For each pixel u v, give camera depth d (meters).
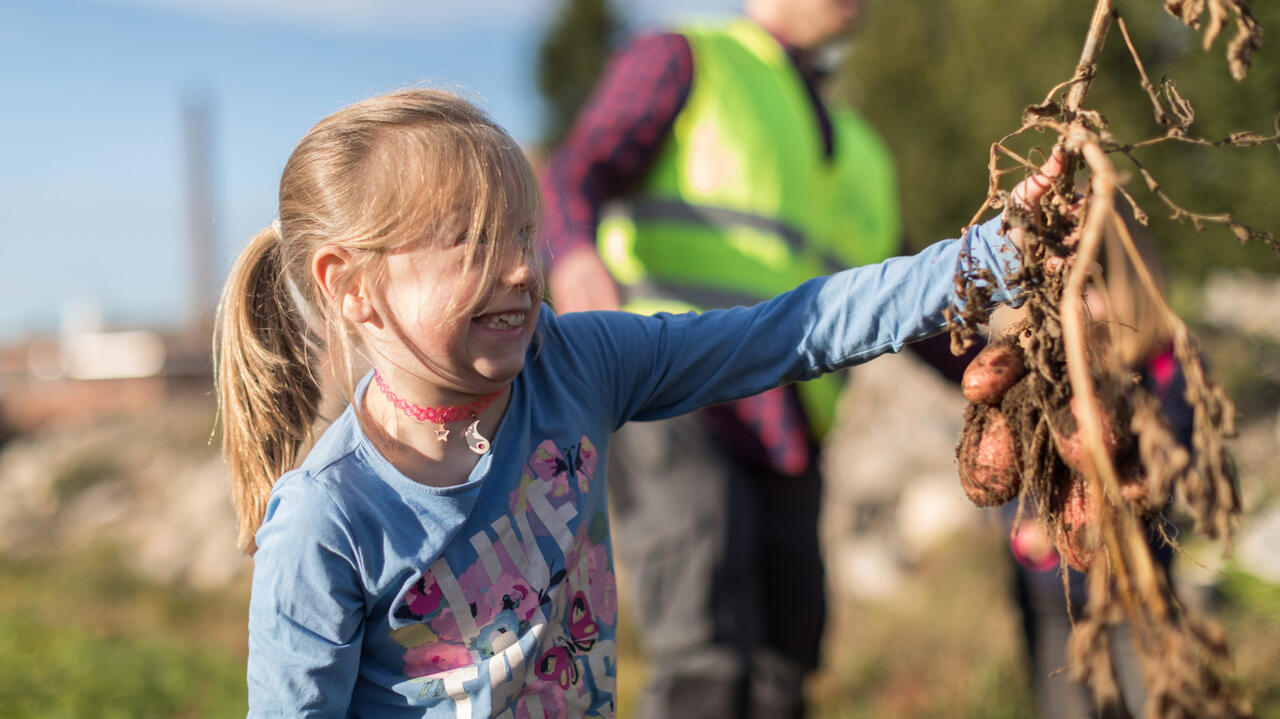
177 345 24.36
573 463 1.73
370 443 1.61
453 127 1.55
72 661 7.86
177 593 12.56
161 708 6.89
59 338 35.09
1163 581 1.19
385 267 1.54
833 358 1.75
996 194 1.44
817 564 3.29
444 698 1.64
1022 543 2.97
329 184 1.59
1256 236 1.20
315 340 1.84
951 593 7.30
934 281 1.64
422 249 1.51
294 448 1.85
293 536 1.55
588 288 2.93
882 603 7.66
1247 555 6.21
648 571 3.11
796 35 3.36
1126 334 1.97
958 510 8.80
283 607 1.56
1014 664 5.70
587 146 3.08
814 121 3.35
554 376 1.76
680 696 3.06
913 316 1.66
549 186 3.07
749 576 3.09
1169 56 8.05
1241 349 9.77
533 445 1.70
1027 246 1.38
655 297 3.22
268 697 1.60
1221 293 11.04
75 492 15.80
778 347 1.77
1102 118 1.32
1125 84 8.44
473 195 1.51
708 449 3.07
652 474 3.10
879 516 9.34
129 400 21.98
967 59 11.46
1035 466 1.35
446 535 1.59
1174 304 9.83
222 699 7.11
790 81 3.33
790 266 3.21
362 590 1.58
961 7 11.68
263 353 1.80
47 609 11.71
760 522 3.16
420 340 1.54
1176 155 8.43
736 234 3.18
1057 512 1.37
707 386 1.82
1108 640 1.25
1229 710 1.16
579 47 25.78
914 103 12.41
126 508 15.33
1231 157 8.22
